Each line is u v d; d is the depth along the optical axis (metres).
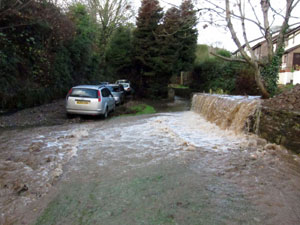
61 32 15.25
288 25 8.96
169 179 4.14
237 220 2.92
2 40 11.02
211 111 9.92
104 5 30.72
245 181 4.01
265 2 8.98
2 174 4.27
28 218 2.98
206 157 5.29
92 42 23.84
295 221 2.89
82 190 3.73
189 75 26.94
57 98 16.45
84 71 23.50
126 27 22.34
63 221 2.92
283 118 5.53
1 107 10.41
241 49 9.02
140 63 21.25
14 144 6.25
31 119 9.80
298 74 17.67
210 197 3.48
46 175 4.27
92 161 5.06
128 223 2.88
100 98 10.31
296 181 3.95
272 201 3.35
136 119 10.82
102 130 8.26
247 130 6.91
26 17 11.62
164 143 6.51
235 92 15.34
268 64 9.21
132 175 4.31
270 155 5.19
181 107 16.47
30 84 12.95
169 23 17.91
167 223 2.87
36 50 13.57
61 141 6.66
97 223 2.88
